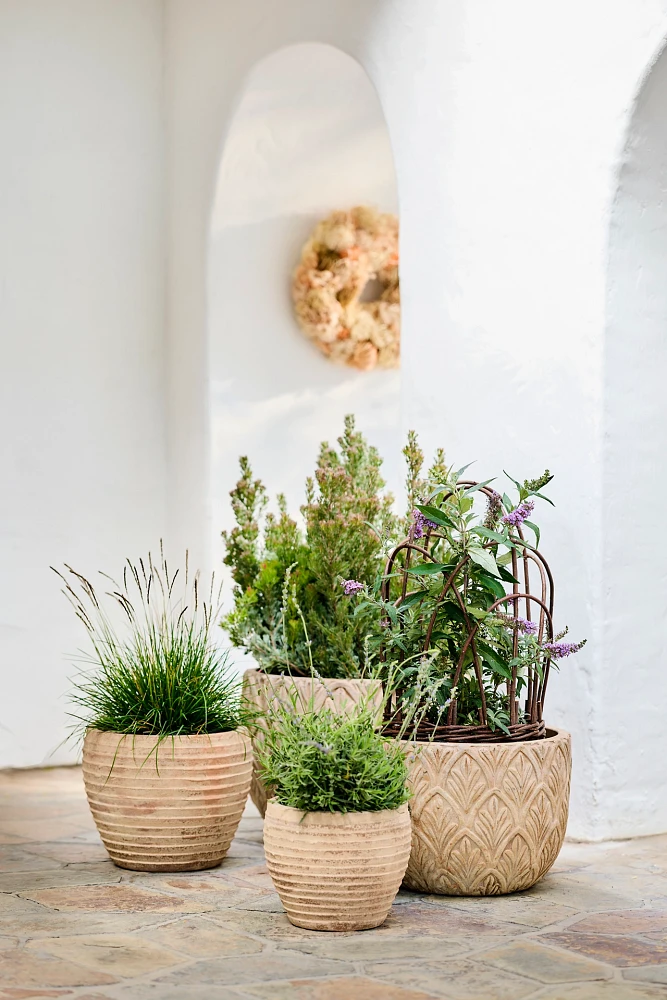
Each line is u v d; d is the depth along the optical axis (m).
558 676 3.43
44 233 5.04
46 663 4.96
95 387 5.14
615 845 3.32
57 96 5.09
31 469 4.97
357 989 2.13
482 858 2.74
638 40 3.23
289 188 5.12
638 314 3.40
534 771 2.77
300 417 5.26
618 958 2.32
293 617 3.63
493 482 3.63
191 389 5.14
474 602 2.91
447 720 2.91
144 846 3.00
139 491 5.23
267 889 2.86
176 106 5.24
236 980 2.17
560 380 3.44
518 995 2.10
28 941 2.41
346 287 5.25
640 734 3.40
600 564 3.32
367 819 2.49
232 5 4.84
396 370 5.48
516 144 3.58
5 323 4.95
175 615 5.15
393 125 4.06
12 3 5.01
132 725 3.03
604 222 3.33
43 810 3.95
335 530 3.53
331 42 4.32
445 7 3.83
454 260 3.79
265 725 3.30
